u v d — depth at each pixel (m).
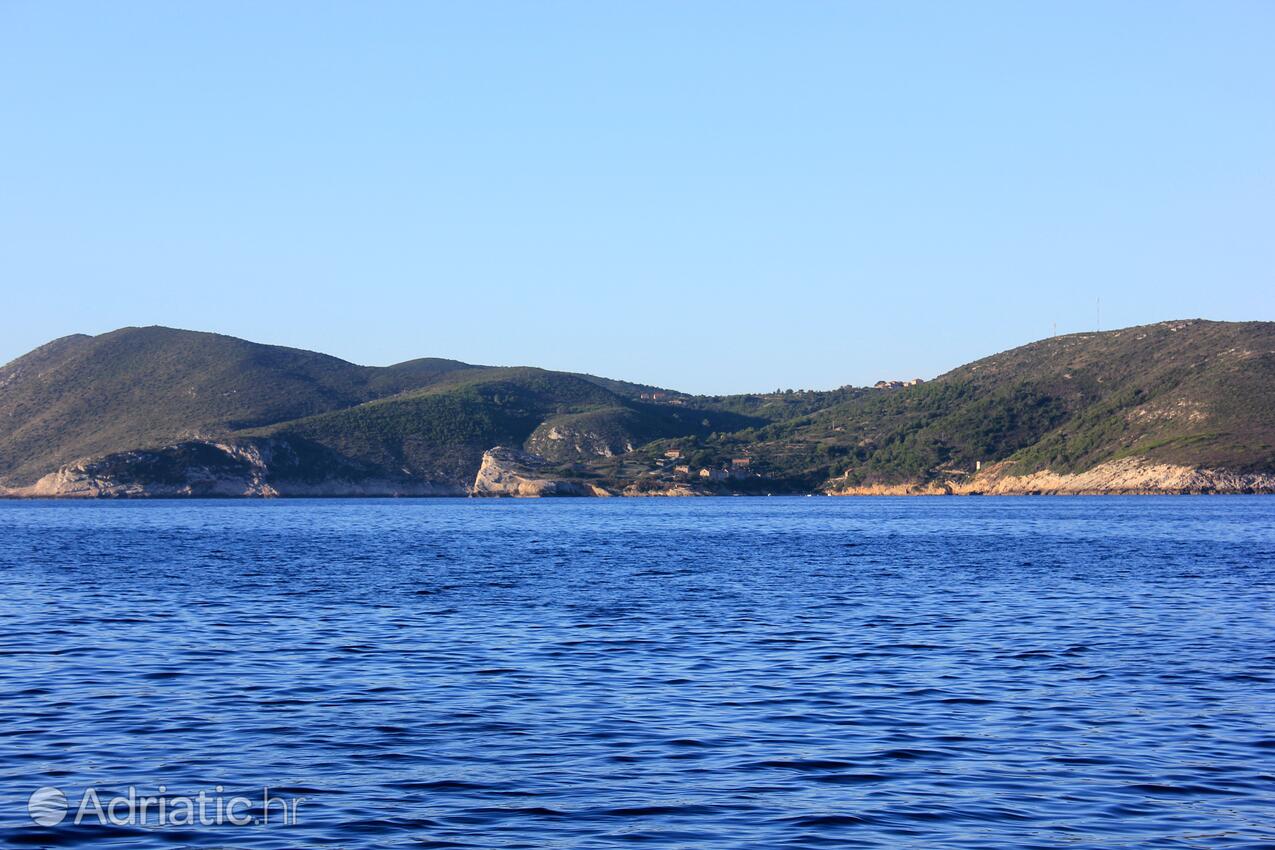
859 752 23.92
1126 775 22.20
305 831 19.06
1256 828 19.19
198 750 24.11
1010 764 23.02
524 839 18.70
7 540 112.69
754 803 20.50
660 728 26.03
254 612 47.53
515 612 47.72
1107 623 44.16
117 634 40.66
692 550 93.25
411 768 22.77
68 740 24.88
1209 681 31.70
